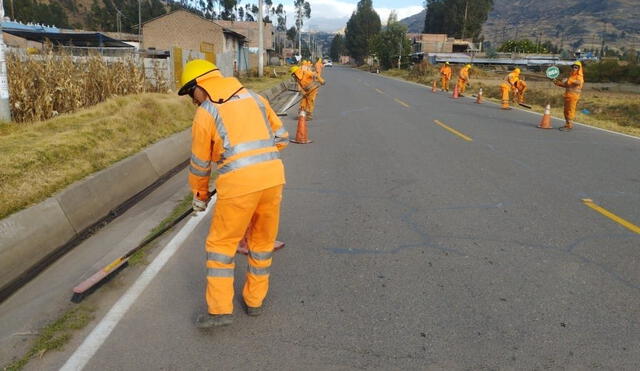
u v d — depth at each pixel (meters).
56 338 3.32
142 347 3.23
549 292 4.02
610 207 6.23
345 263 4.54
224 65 24.47
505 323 3.56
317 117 15.09
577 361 3.13
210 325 3.44
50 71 10.12
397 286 4.10
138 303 3.78
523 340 3.36
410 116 15.50
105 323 3.50
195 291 3.98
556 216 5.85
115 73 12.39
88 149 7.11
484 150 9.93
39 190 5.31
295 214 5.88
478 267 4.46
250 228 3.61
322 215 5.84
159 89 14.78
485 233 5.28
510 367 3.07
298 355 3.17
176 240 4.99
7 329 3.48
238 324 3.54
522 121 14.83
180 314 3.64
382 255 4.71
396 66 79.31
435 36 95.31
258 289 3.59
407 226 5.48
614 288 4.10
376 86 32.06
